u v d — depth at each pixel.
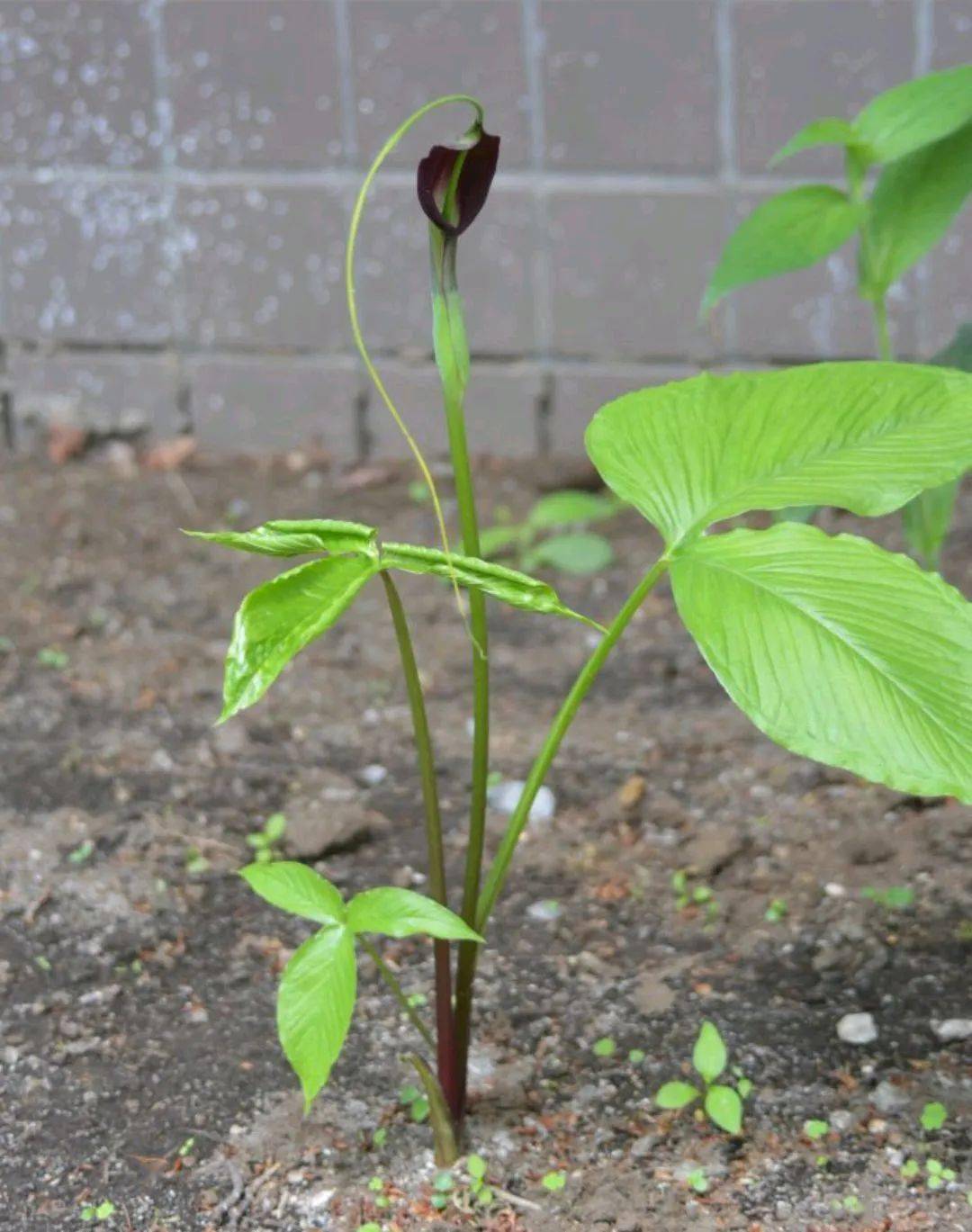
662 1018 1.51
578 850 1.65
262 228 2.32
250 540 1.28
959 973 1.53
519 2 2.16
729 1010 1.51
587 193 2.24
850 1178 1.41
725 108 2.17
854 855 1.63
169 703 1.83
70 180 2.35
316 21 2.21
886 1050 1.48
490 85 2.21
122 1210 1.41
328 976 1.29
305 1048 1.28
